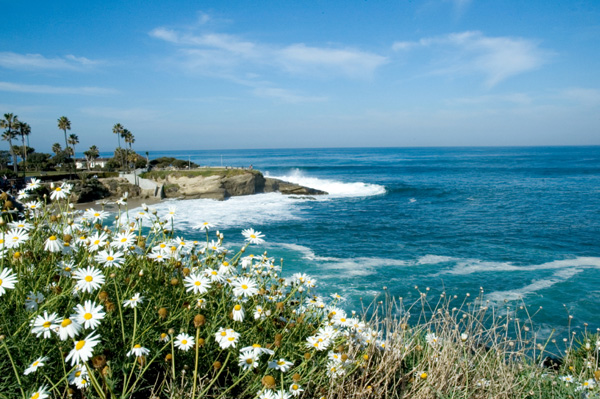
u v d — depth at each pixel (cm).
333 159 19150
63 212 360
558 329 1228
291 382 269
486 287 1703
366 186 6369
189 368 269
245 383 277
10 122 6844
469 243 2609
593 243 2523
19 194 354
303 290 398
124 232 363
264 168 11712
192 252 376
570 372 460
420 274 1900
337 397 278
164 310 254
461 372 345
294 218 3722
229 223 3422
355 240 2752
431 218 3650
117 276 313
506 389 331
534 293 1616
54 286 274
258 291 346
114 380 221
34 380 223
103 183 5553
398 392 321
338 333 313
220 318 303
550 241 2606
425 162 14662
